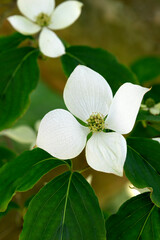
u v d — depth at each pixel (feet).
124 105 1.08
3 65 1.38
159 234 1.12
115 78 1.37
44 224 1.07
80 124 1.10
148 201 1.16
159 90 1.50
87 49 1.41
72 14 1.44
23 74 1.38
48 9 1.44
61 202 1.08
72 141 1.05
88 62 1.39
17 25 1.38
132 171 1.11
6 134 1.72
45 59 1.46
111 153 1.03
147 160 1.12
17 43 1.45
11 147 1.77
